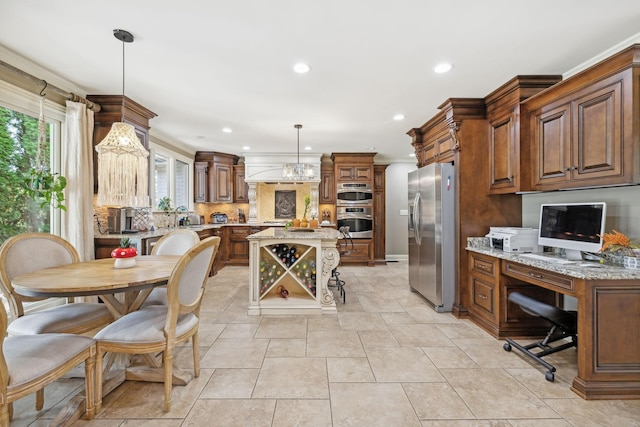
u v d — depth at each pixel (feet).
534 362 7.47
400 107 11.39
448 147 11.61
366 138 16.39
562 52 7.40
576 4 5.65
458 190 10.65
